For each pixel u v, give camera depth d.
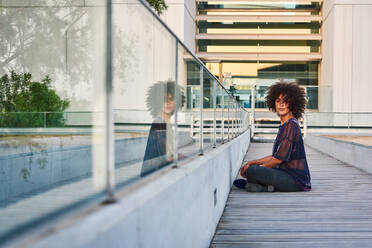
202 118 3.41
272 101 5.19
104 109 1.21
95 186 1.20
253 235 3.22
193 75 2.97
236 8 29.33
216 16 28.58
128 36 1.89
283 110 5.12
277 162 5.16
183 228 1.96
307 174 5.27
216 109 4.50
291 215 3.92
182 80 2.58
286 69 29.33
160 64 2.12
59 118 6.66
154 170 1.88
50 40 8.78
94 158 1.28
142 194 1.33
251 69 29.23
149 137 2.19
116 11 1.75
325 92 26.39
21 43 9.30
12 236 0.75
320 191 5.29
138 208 1.21
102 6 1.33
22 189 5.58
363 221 3.67
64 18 9.20
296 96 5.01
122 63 1.85
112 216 1.02
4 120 7.45
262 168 5.15
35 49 8.98
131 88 2.04
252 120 18.56
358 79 26.28
